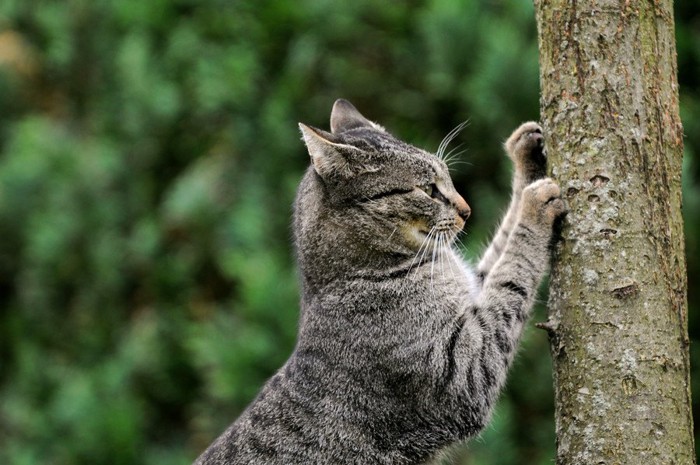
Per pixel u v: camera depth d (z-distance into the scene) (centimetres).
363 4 1234
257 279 1005
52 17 1418
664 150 518
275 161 1184
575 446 507
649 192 511
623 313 502
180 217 1201
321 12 1236
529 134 665
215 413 1030
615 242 508
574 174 524
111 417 1060
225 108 1242
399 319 649
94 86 1380
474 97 1081
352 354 647
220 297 1180
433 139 1116
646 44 520
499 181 1070
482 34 1111
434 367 630
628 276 504
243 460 647
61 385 1142
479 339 628
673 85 528
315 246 677
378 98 1187
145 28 1352
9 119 1413
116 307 1210
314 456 638
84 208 1248
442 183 697
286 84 1206
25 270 1277
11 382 1220
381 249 671
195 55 1284
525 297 636
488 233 972
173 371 1141
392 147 688
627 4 520
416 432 636
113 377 1117
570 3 528
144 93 1277
